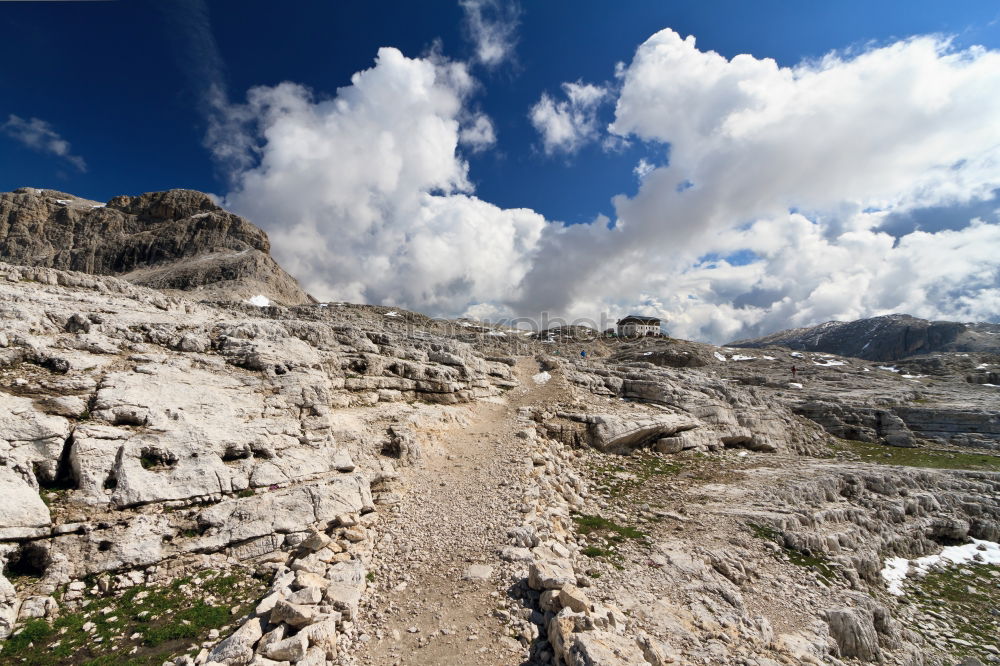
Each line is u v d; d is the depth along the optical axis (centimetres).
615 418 3597
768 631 1569
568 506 2362
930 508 3195
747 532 2316
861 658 1695
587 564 1755
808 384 7412
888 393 6644
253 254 15375
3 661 1056
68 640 1138
